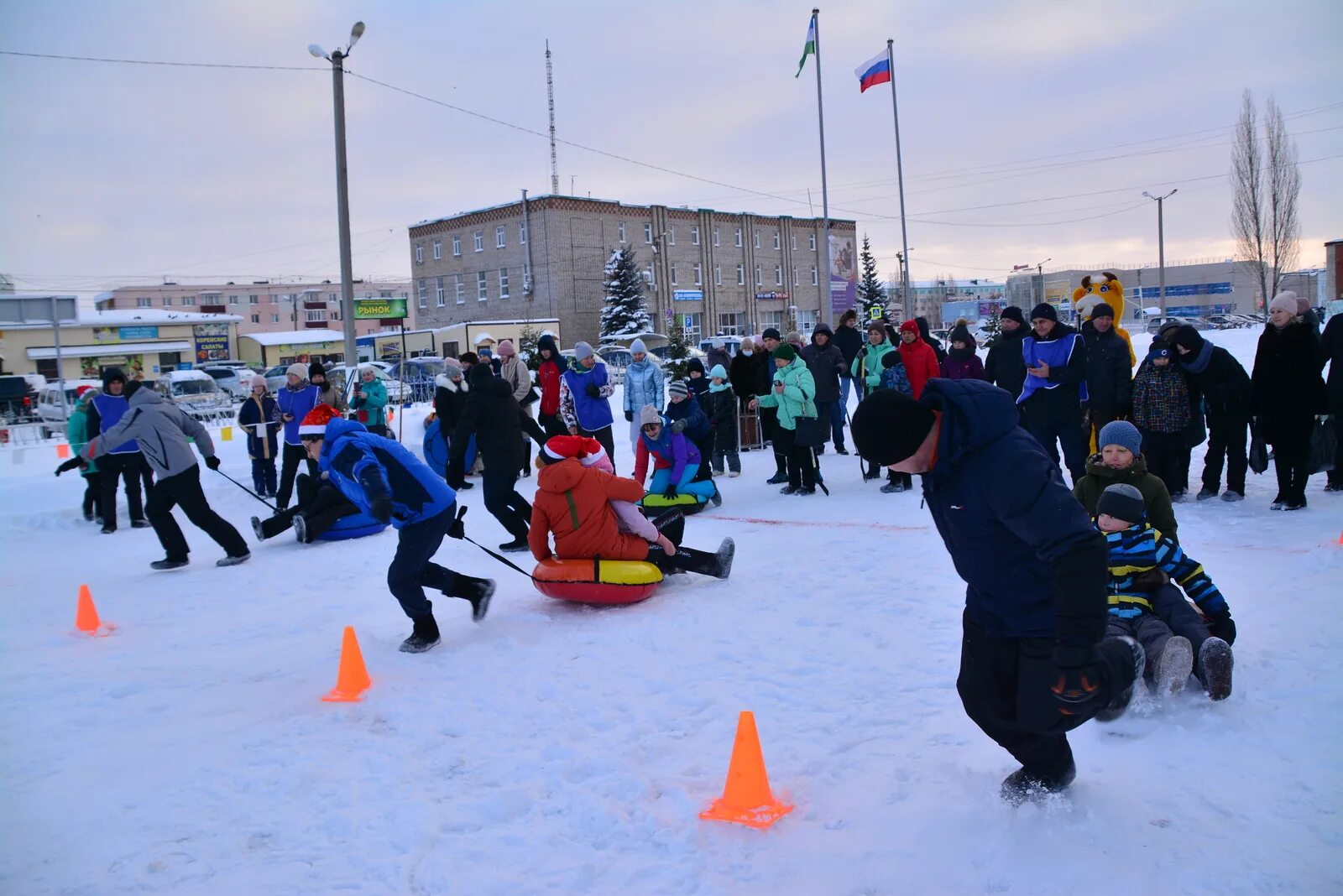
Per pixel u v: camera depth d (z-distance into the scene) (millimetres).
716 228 62406
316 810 3793
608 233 56281
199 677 5711
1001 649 3033
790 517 9602
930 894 2850
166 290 98250
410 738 4496
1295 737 3641
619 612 6465
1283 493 8141
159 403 8836
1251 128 44781
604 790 3789
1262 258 45188
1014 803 3268
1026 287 78562
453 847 3428
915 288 121062
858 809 3438
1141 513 4332
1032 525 2639
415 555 5793
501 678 5262
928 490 2922
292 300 96688
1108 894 2748
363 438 5695
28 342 50938
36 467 16672
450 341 47688
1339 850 2877
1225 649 3928
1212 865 2844
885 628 5688
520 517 8836
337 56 17500
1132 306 94625
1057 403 8672
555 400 13133
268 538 10078
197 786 4070
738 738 3498
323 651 6105
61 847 3562
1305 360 7891
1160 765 3516
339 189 17734
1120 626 4188
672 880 3088
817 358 11969
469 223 58000
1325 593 5387
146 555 10055
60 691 5512
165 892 3207
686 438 10039
